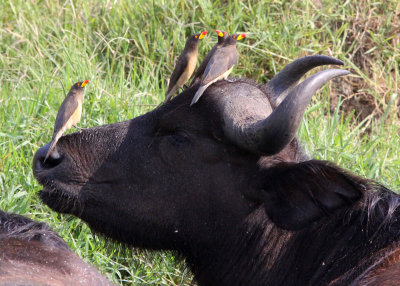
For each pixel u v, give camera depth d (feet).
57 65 106.32
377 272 55.52
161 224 63.87
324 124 103.81
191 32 116.88
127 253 72.13
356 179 57.21
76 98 65.92
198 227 63.36
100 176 64.39
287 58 113.70
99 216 64.95
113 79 111.75
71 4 118.73
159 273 75.31
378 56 119.85
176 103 64.03
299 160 62.69
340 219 60.64
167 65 112.88
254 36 114.73
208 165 62.13
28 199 78.48
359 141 101.14
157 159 63.41
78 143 65.41
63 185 64.59
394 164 94.12
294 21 116.67
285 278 61.31
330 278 58.95
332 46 119.65
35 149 85.56
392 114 116.57
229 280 63.41
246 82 64.64
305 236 61.36
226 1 121.70
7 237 55.52
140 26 116.98
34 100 95.14
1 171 81.87
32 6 122.93
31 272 51.03
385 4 122.72
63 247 56.90
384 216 59.11
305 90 55.11
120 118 92.94
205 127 62.13
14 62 113.19
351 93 118.52
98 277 53.62
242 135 58.65
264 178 60.44
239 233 62.59
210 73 61.77
